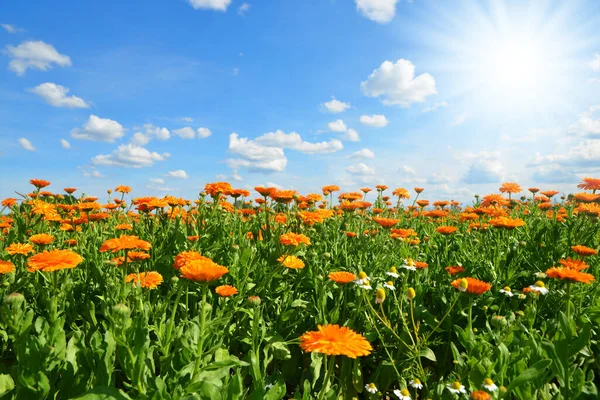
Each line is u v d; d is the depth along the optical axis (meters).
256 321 0.49
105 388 0.37
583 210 0.97
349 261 0.87
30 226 0.90
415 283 0.77
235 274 0.72
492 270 0.78
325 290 0.71
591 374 0.54
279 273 0.76
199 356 0.42
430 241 1.06
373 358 0.66
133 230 0.92
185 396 0.39
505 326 0.56
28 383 0.39
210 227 0.89
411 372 0.58
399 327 0.69
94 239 0.84
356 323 0.70
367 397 0.61
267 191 0.92
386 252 0.92
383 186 1.49
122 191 1.25
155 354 0.54
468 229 1.20
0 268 0.61
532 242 0.93
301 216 0.88
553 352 0.46
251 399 0.40
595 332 0.62
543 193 1.47
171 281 0.67
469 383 0.48
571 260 0.70
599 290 0.73
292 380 0.63
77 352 0.45
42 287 0.61
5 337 0.48
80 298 0.67
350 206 1.15
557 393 0.46
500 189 1.32
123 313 0.42
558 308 0.69
